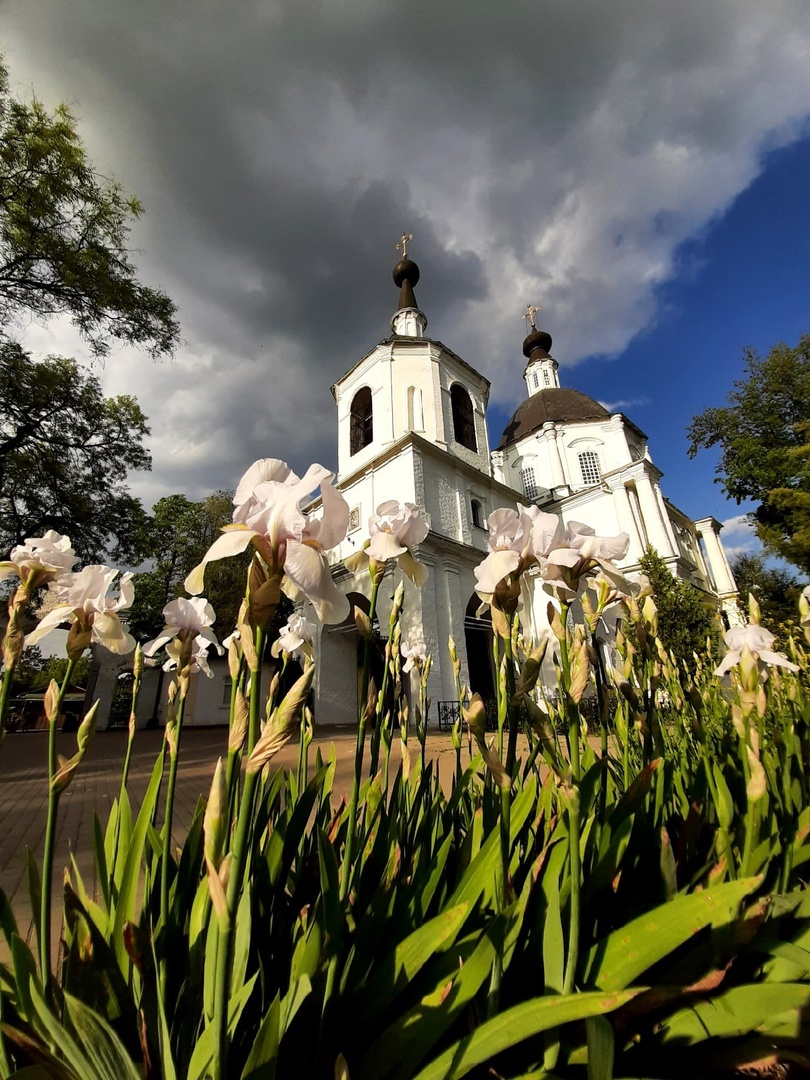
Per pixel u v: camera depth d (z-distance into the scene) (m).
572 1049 1.32
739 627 2.04
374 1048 1.25
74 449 16.55
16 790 7.46
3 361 13.70
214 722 21.22
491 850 1.63
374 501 21.84
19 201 12.93
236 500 1.29
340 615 1.03
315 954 1.32
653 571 12.60
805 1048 1.35
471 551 21.14
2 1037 1.33
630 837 1.85
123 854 1.84
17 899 3.67
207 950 1.29
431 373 23.45
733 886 1.33
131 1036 1.37
